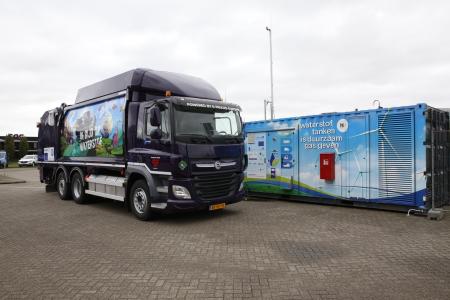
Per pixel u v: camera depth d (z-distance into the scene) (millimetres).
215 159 8547
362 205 9836
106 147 10133
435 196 9188
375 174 9453
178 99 8164
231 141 8938
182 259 5660
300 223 8117
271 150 11773
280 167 11523
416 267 5141
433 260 5441
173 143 7902
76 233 7547
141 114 8781
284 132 11422
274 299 4160
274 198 11906
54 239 7070
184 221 8562
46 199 12953
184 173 7969
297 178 11117
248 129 12391
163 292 4406
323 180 10484
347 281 4656
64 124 12844
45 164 14391
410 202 8898
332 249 6066
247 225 8000
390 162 9195
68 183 12438
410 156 8867
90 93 11273
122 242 6754
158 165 8195
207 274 4980
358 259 5523
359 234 7043
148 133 8531
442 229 7391
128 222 8586
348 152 9930
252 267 5234
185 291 4426
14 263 5617
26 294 4430
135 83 9117
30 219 9148
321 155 10352
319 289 4418
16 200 12711
